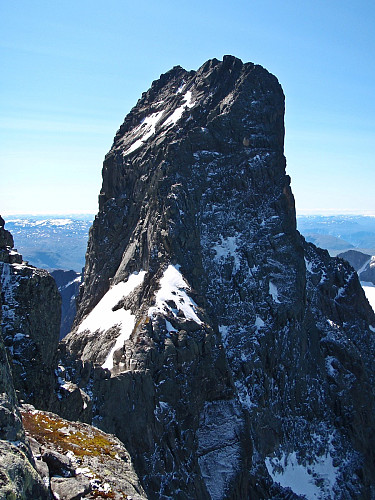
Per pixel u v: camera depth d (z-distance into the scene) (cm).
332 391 8975
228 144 9706
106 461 2430
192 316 6812
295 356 8600
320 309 10300
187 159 9262
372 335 11431
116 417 5031
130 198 9794
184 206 8469
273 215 9581
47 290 3834
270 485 6925
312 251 11556
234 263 8731
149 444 5219
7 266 3766
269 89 10369
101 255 9662
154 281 7425
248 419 6612
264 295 8700
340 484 7850
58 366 4222
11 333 3575
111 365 6306
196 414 6072
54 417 2750
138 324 6425
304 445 8056
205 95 10681
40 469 1980
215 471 6000
